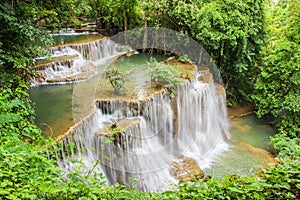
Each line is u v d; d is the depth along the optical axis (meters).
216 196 2.88
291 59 8.55
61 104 7.11
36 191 2.49
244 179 3.17
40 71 8.48
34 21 5.66
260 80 9.40
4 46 5.20
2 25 5.11
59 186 2.65
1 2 5.02
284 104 8.66
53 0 5.93
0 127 3.74
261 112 9.16
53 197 2.54
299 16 9.33
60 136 5.33
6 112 4.13
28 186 2.45
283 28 9.73
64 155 5.23
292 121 8.62
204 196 2.88
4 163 2.66
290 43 8.64
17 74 5.48
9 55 5.19
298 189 3.11
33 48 5.65
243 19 9.31
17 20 5.19
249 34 9.52
